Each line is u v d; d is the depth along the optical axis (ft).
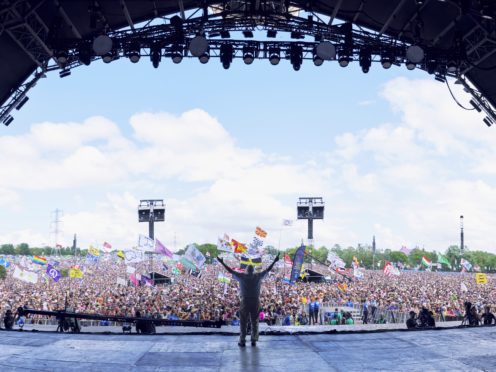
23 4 48.21
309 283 187.93
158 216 235.20
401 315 103.71
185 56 55.36
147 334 31.19
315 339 28.48
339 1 52.44
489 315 64.69
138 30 54.44
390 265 182.70
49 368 20.17
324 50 53.98
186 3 56.18
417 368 19.95
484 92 59.52
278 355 23.32
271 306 93.35
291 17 55.77
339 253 597.52
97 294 129.59
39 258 183.11
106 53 51.34
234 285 164.55
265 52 56.44
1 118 56.85
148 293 129.29
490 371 19.26
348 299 127.85
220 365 20.95
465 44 55.52
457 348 24.63
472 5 48.47
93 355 23.16
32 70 56.59
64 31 55.47
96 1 50.49
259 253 170.81
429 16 54.24
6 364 20.86
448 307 109.91
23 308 44.11
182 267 239.30
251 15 55.26
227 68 55.62
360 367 20.31
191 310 89.10
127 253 166.81
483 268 568.41
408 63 55.88
